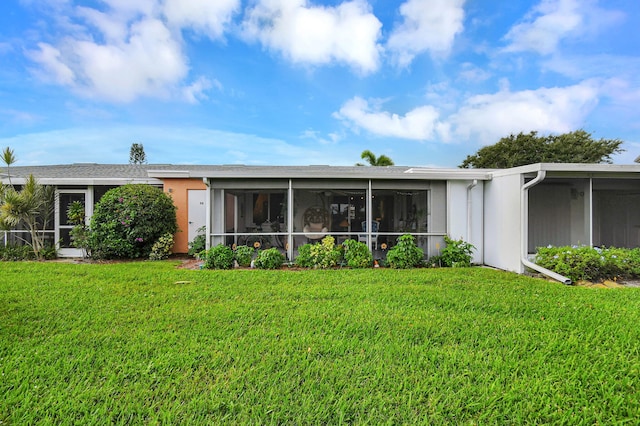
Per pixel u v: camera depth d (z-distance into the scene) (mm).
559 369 2943
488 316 4301
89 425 2229
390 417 2307
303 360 3105
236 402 2482
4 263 8750
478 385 2703
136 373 2879
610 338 3572
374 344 3457
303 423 2277
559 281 6660
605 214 10391
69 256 10844
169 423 2244
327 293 5438
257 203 9180
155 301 4969
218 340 3566
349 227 9219
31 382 2725
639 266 6895
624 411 2393
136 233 9859
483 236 9273
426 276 6879
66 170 13383
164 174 11398
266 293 5453
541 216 10141
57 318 4211
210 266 8250
